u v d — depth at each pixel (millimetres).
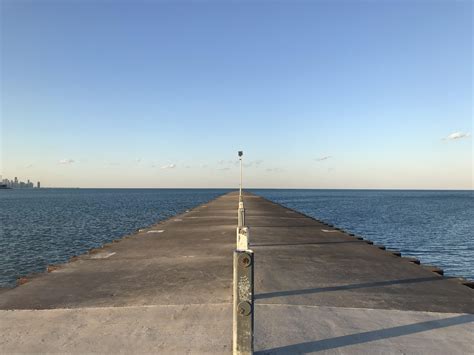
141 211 51844
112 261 9805
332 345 4496
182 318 5242
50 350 4324
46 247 22203
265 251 11109
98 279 7797
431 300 6473
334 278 7895
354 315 5500
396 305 6121
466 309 5996
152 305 5844
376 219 44156
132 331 4812
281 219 22391
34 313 5535
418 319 5418
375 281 7754
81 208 59156
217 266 8883
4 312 5594
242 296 4027
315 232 16266
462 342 4688
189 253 10805
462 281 7914
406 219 44625
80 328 4945
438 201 104000
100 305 5977
